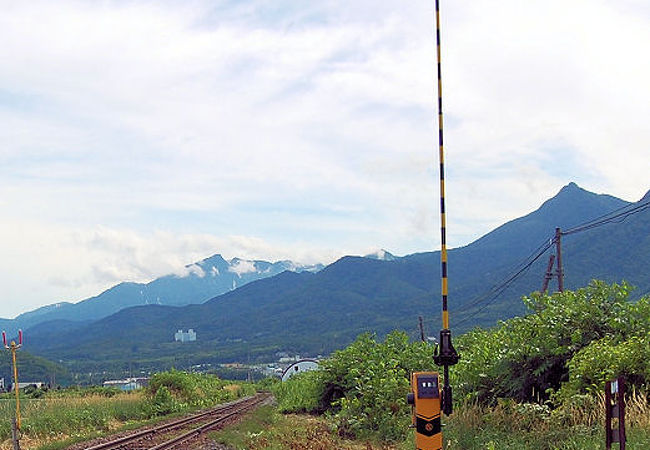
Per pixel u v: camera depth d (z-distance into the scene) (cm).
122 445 1884
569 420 1295
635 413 1173
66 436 2292
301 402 3281
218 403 4506
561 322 1602
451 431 1420
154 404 3478
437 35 961
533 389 1576
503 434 1330
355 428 1989
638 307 1573
